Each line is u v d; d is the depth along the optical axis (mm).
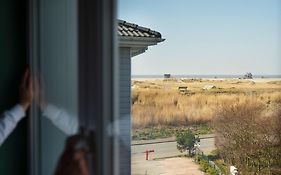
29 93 1713
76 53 1184
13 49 1768
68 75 1329
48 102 1586
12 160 1785
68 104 1315
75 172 1088
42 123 1665
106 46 1069
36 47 1717
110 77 1074
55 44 1524
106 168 1056
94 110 1068
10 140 1774
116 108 1105
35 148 1721
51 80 1570
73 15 1255
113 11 1089
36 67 1718
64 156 1149
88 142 1075
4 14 1763
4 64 1761
